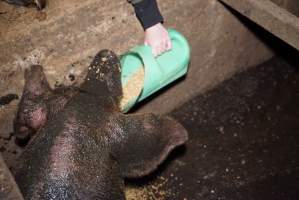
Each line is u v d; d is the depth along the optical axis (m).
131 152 1.82
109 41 2.23
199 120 2.99
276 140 2.87
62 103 1.84
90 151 1.63
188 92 3.04
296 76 3.29
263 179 2.65
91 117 1.73
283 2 2.66
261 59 3.37
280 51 3.37
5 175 1.24
